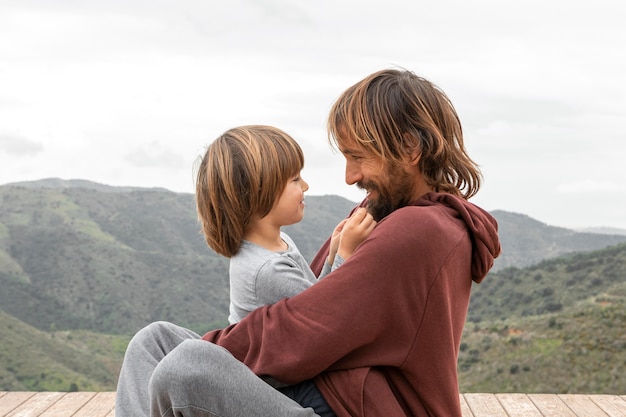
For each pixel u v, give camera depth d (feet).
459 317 5.66
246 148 6.13
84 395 12.21
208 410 5.31
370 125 5.72
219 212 6.20
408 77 5.94
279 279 5.91
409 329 5.40
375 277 5.33
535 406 11.59
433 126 5.74
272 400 5.33
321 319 5.33
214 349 5.33
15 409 11.34
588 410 11.35
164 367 5.30
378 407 5.36
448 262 5.45
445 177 6.13
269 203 6.17
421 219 5.44
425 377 5.46
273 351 5.40
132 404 6.04
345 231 5.93
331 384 5.46
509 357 90.22
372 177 5.94
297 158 6.31
